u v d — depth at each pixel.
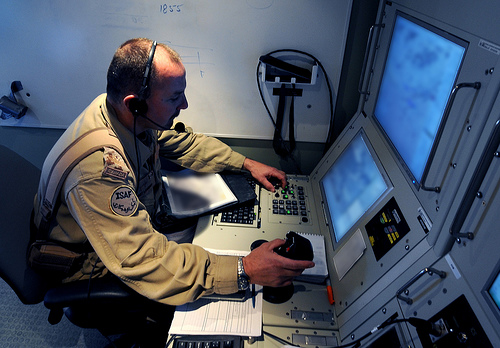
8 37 1.48
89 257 1.18
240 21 1.41
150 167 1.31
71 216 1.12
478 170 0.67
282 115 1.59
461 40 0.78
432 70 0.92
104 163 1.02
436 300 0.77
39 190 1.16
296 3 1.37
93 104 1.16
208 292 1.05
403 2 1.08
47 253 1.12
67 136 1.10
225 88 1.57
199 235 1.28
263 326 1.02
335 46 1.44
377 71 1.29
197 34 1.45
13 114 1.63
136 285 1.01
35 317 1.70
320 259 1.21
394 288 0.90
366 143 1.30
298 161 1.75
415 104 1.00
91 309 1.15
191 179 1.52
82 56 1.53
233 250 1.22
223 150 1.55
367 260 1.05
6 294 1.80
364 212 1.16
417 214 0.93
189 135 1.54
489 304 0.64
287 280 1.06
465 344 0.67
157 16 1.42
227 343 0.97
